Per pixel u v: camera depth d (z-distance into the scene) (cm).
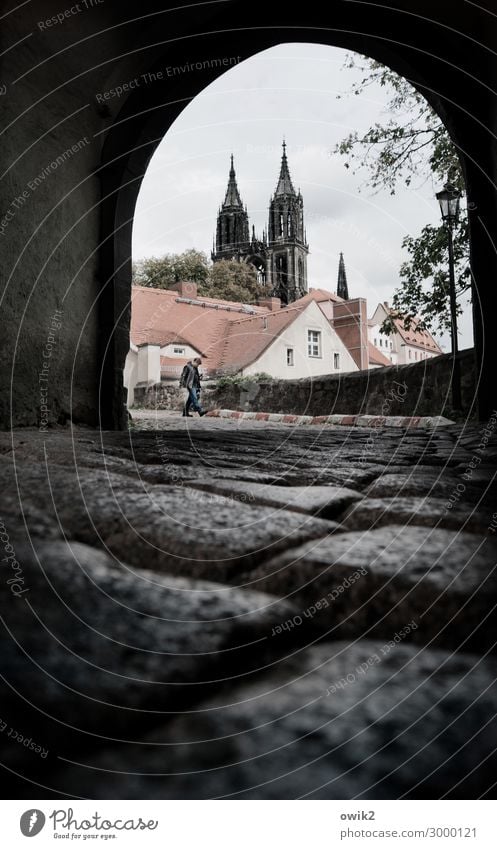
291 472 268
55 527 139
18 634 87
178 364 2700
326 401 1532
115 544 132
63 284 546
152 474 226
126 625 92
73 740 68
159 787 62
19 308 473
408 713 72
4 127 446
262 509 172
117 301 625
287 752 65
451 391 1058
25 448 296
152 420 1198
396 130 1023
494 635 95
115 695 75
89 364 601
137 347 2531
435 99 603
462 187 1023
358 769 62
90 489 184
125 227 636
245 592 109
